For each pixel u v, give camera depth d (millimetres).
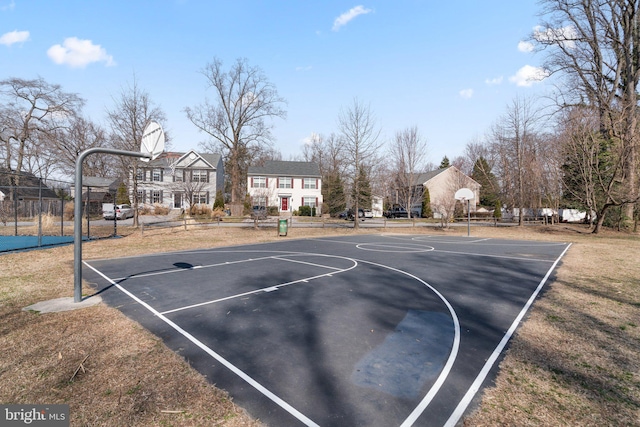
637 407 3309
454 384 3684
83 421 2973
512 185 37188
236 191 42125
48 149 31656
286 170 49812
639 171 22453
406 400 3352
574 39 24000
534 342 4863
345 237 21812
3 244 14820
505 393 3521
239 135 41875
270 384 3633
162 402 3277
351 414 3104
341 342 4793
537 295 7480
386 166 52438
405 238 21641
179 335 4984
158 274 9438
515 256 13516
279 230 21484
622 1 22141
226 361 4164
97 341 4715
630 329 5391
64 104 32938
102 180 42188
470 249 15859
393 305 6648
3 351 4352
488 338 5004
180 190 42594
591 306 6633
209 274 9469
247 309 6277
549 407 3289
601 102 23594
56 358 4176
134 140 22203
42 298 6871
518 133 29016
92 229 21812
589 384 3732
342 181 45812
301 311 6188
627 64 22391
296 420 3014
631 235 22734
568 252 14758
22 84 31109
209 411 3143
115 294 7277
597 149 22938
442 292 7703
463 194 27719
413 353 4457
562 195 30734
